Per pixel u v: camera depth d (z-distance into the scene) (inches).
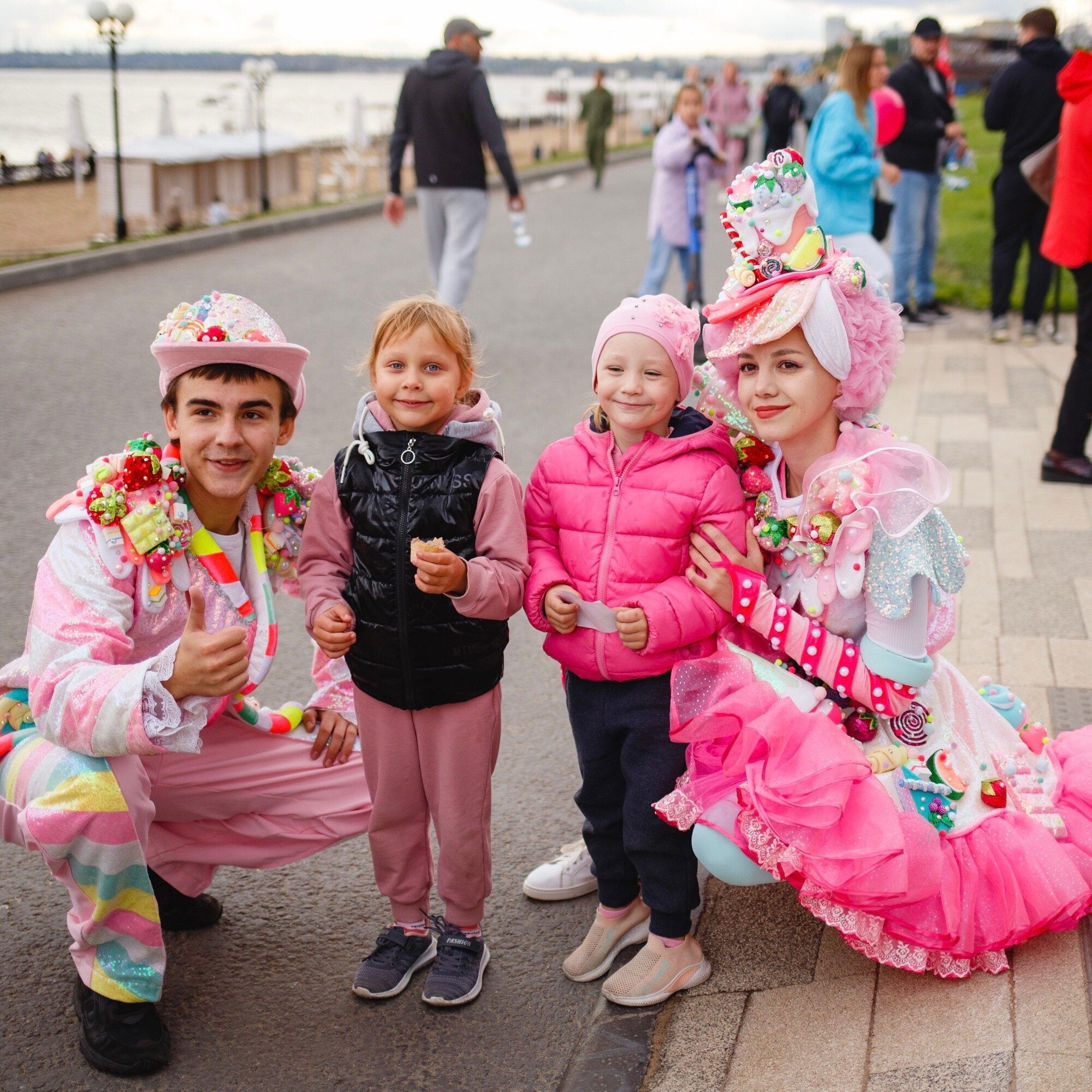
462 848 101.7
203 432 95.0
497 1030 99.0
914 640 95.0
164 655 88.3
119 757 91.2
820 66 784.9
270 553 107.9
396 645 97.8
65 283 399.9
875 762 96.3
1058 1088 77.4
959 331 336.8
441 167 310.0
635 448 99.0
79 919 93.6
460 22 310.3
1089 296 203.3
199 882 109.7
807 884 92.7
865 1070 85.6
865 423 101.3
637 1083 90.8
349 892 118.0
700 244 329.7
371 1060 95.5
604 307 382.6
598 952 105.1
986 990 91.4
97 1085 92.4
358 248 492.7
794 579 100.3
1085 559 180.2
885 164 300.8
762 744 93.3
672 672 98.3
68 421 249.9
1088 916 98.2
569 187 795.4
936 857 91.7
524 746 142.6
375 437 100.9
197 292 388.8
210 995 102.9
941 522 95.8
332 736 109.7
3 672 100.5
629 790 100.3
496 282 425.4
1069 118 197.0
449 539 98.0
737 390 102.2
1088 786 102.4
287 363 98.0
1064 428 211.5
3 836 98.1
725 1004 97.7
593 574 99.0
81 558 94.7
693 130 326.3
